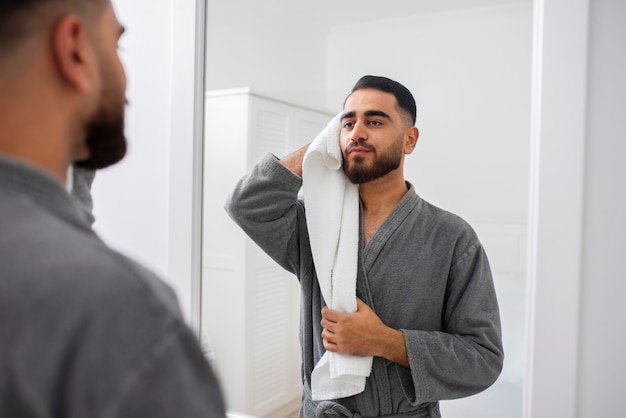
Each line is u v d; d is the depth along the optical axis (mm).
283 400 1150
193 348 314
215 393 321
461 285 823
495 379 811
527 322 813
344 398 835
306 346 896
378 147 824
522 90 845
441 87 913
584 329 779
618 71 753
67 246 300
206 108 1161
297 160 884
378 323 785
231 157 1142
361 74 996
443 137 912
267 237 890
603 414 768
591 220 774
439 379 782
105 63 370
